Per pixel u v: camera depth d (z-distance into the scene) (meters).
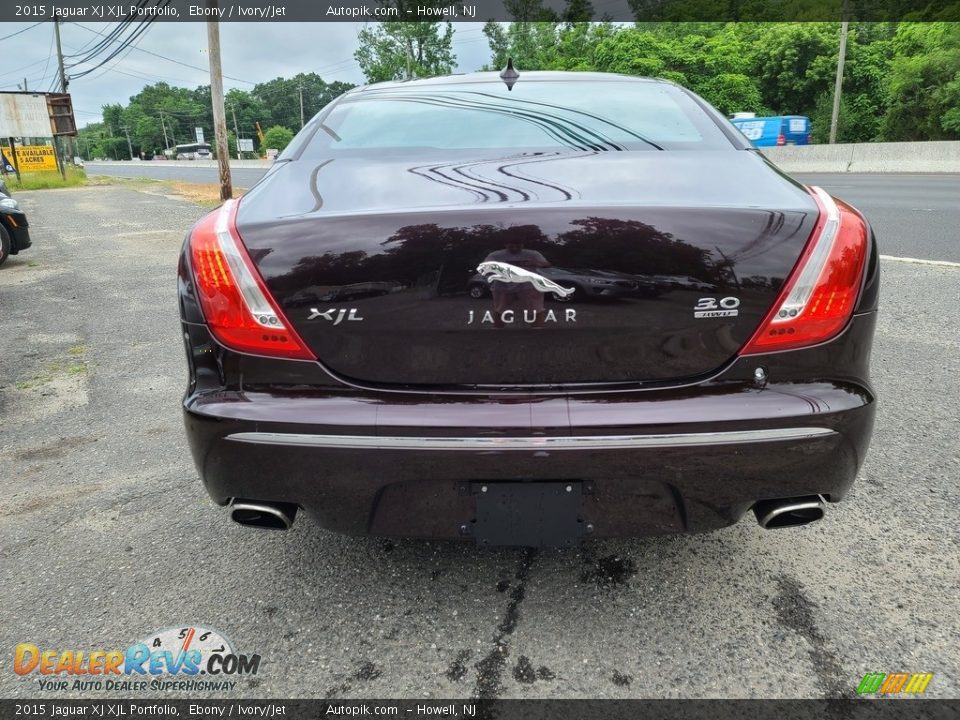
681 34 47.53
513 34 51.22
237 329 1.76
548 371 1.72
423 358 1.73
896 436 3.12
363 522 1.82
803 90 41.94
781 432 1.68
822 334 1.70
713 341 1.70
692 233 1.67
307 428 1.72
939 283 5.75
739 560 2.29
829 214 1.75
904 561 2.26
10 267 8.33
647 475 1.70
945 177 19.08
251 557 2.39
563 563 2.30
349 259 1.70
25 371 4.43
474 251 1.67
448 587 2.20
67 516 2.69
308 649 1.96
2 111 26.67
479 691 1.80
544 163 2.10
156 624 2.08
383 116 2.54
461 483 1.75
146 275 7.64
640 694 1.77
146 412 3.72
